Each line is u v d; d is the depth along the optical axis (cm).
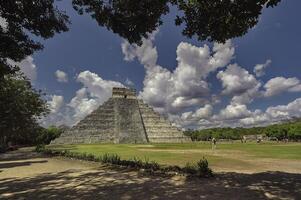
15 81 5253
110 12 1627
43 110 6538
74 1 1602
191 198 1333
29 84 5769
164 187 1603
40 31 1653
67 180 1973
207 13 1467
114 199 1360
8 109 5075
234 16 1397
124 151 5344
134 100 13925
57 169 2694
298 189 1481
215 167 2583
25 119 5756
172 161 3153
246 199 1294
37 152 6069
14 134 6569
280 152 4697
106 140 12375
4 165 3288
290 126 14988
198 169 1989
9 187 1800
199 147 7044
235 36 1628
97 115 12775
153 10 1539
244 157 3691
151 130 13312
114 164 2709
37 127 7206
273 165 2741
